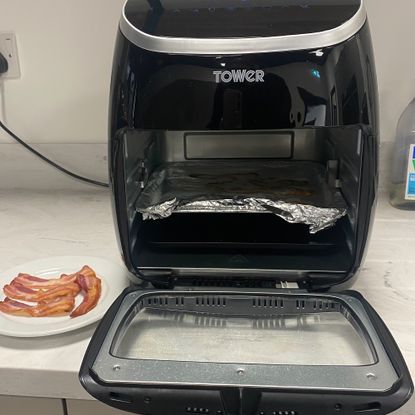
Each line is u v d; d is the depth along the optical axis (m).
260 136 0.86
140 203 0.64
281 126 0.50
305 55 0.48
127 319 0.53
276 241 0.65
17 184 1.07
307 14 0.52
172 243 0.65
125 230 0.58
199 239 0.66
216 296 0.56
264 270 0.59
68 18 0.94
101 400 0.44
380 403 0.42
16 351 0.52
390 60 0.91
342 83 0.49
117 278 0.64
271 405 0.43
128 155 0.58
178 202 0.65
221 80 0.49
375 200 0.54
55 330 0.52
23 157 1.05
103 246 0.79
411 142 0.90
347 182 0.63
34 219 0.91
